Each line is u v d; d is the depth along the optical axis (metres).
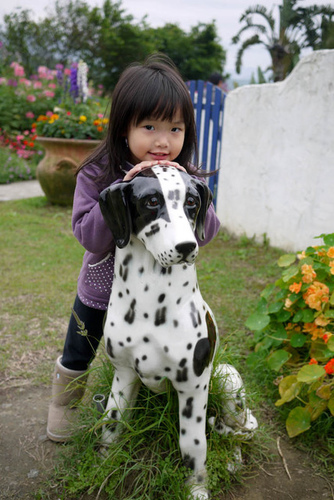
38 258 4.39
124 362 1.54
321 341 2.28
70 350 1.89
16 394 2.32
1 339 2.86
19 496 1.68
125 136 1.54
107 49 22.84
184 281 1.42
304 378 1.92
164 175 1.30
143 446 1.73
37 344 2.80
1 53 20.81
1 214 6.03
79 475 1.70
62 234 5.23
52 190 6.43
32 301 3.43
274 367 2.27
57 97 11.34
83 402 1.97
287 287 2.44
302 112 4.27
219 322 3.11
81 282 1.78
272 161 4.71
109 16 23.89
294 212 4.50
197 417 1.52
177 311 1.42
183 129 1.52
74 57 23.80
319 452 1.96
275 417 2.17
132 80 1.45
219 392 1.78
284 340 2.41
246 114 4.98
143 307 1.42
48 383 2.42
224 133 5.40
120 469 1.68
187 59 25.62
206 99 5.75
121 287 1.46
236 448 1.82
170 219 1.23
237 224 5.30
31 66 23.14
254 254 4.65
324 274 2.36
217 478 1.65
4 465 1.84
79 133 6.33
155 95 1.41
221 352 2.04
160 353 1.42
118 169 1.57
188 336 1.42
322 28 11.48
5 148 10.15
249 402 2.11
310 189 4.28
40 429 2.06
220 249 4.87
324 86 4.02
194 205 1.31
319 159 4.15
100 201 1.35
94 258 1.66
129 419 1.69
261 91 4.74
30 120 10.96
